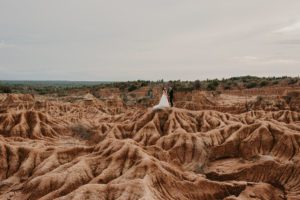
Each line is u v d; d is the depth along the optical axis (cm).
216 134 8412
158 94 19162
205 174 7062
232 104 14850
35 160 6675
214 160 7881
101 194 4753
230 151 7981
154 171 5203
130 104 17675
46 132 9562
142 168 5228
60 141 9294
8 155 6850
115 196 4709
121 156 5719
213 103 15088
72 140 9569
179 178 5512
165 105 9388
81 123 10938
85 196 4703
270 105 13988
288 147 7575
